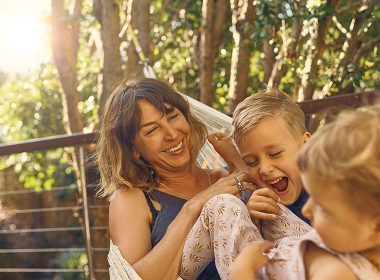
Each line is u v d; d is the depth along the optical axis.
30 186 6.18
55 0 4.61
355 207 1.07
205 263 1.80
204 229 1.75
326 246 1.19
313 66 3.59
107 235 4.60
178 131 2.11
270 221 1.73
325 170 1.08
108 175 2.15
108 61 4.36
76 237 8.79
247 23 3.92
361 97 2.52
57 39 4.65
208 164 2.41
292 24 3.85
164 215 2.03
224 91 5.83
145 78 2.17
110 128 2.11
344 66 3.58
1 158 6.31
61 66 4.69
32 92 6.83
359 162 1.05
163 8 5.73
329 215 1.11
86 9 5.46
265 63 4.31
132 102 2.08
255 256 1.35
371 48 3.70
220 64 5.82
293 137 1.79
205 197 1.91
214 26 4.73
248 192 1.97
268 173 1.79
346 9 3.57
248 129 1.79
